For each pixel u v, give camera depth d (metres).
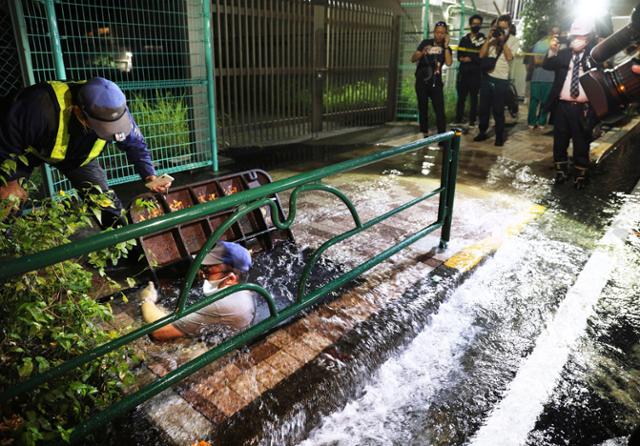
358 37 9.33
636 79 3.25
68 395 1.82
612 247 4.12
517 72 14.00
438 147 8.01
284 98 8.19
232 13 6.84
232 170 6.50
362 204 5.14
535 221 4.70
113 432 2.09
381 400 2.39
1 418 1.79
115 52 6.03
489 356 2.72
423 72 7.88
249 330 2.39
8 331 1.84
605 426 2.24
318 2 8.23
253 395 2.33
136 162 3.28
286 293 3.26
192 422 2.16
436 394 2.43
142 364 2.51
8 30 4.64
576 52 5.27
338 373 2.50
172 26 6.13
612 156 7.51
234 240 3.73
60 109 2.74
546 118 9.81
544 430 2.21
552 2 11.34
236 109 7.50
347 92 9.53
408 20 10.39
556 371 2.60
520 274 3.63
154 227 1.78
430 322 3.02
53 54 4.43
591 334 2.93
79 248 1.58
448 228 3.92
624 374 2.59
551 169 6.71
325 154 7.54
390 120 10.73
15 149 2.75
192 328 2.71
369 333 2.83
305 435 2.18
